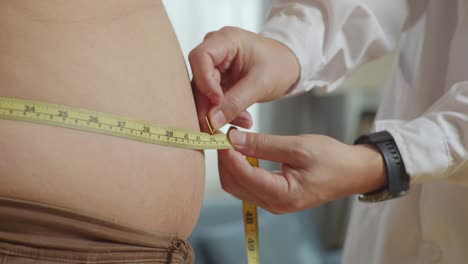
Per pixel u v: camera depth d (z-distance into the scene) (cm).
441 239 133
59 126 71
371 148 111
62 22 75
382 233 143
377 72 355
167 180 83
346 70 139
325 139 108
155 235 82
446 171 110
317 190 107
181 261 85
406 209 138
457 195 129
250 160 121
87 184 73
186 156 87
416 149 109
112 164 75
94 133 74
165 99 86
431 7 140
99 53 78
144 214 80
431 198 133
